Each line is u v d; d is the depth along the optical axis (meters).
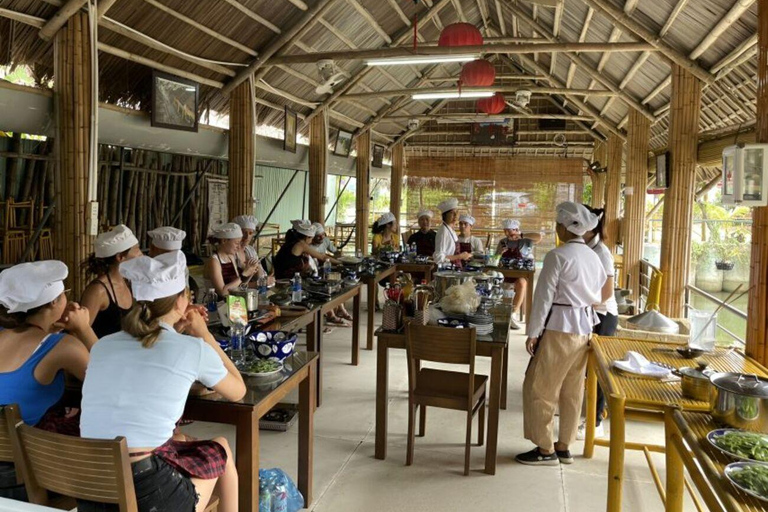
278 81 8.66
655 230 16.84
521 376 5.31
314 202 10.37
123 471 1.77
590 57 8.55
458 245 7.45
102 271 3.19
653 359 3.08
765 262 3.02
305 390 2.99
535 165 15.95
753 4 4.52
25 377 2.13
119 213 8.09
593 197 15.63
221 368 2.15
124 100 6.25
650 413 2.78
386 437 3.62
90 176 4.68
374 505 3.08
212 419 2.42
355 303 5.49
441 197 16.47
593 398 3.64
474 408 3.46
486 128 15.73
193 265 8.70
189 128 6.68
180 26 6.05
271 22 6.92
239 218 5.53
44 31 4.53
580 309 3.44
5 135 6.55
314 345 4.47
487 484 3.33
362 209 13.33
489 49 7.06
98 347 2.02
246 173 7.50
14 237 6.52
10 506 1.06
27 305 2.15
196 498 2.05
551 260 3.40
